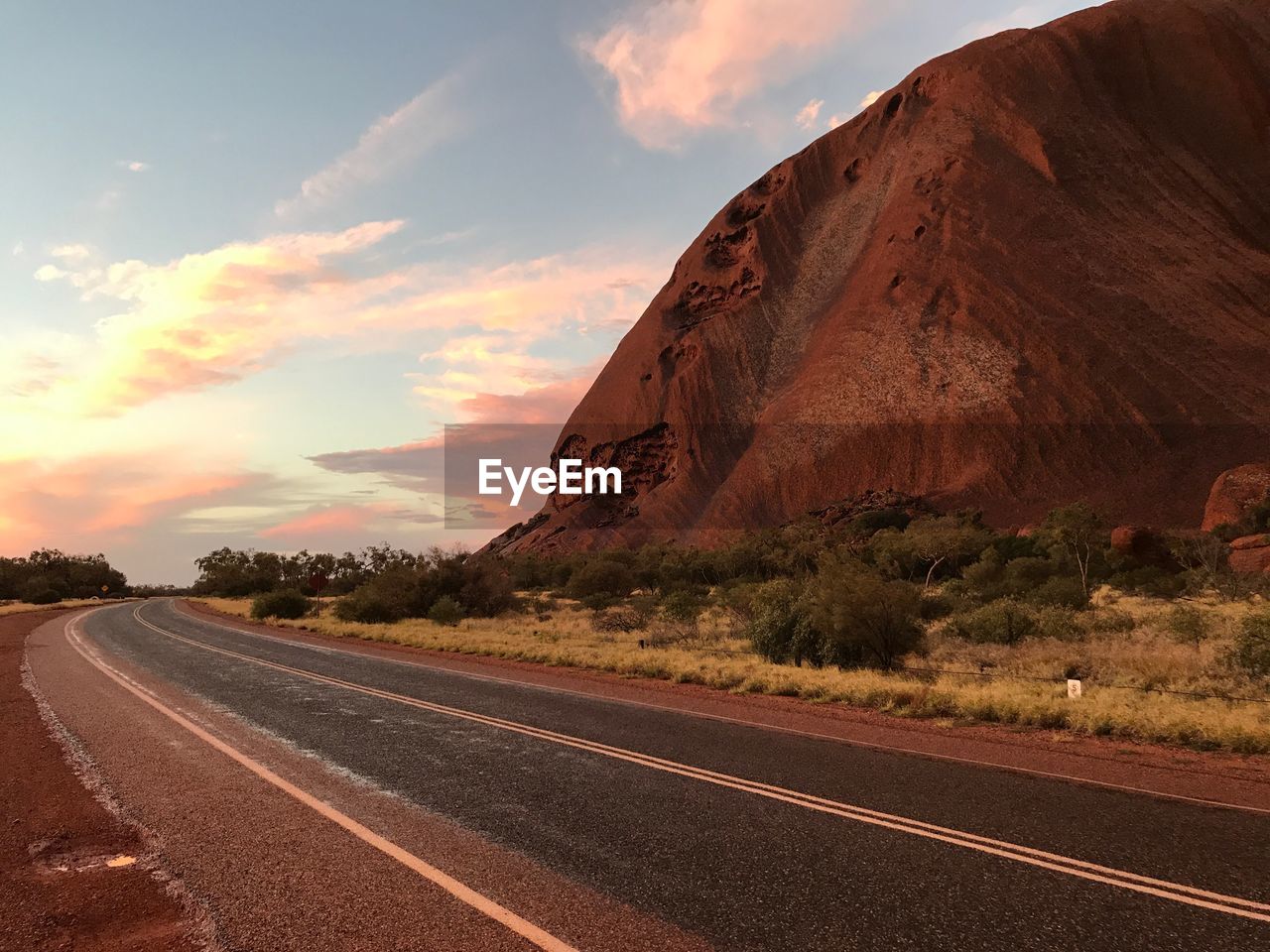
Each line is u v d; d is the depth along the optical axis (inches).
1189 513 4087.1
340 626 1168.2
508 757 316.2
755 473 5797.2
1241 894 169.3
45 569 4131.4
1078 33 7253.9
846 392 5841.5
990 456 4953.3
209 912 167.2
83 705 467.8
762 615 692.7
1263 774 277.6
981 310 5703.7
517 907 166.7
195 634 1115.9
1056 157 6456.7
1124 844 203.2
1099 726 353.7
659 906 166.1
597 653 724.7
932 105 7711.6
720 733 362.9
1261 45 6899.6
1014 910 162.2
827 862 191.8
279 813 241.0
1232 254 5615.2
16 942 156.3
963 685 476.7
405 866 193.2
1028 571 1828.2
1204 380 4874.5
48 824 236.4
